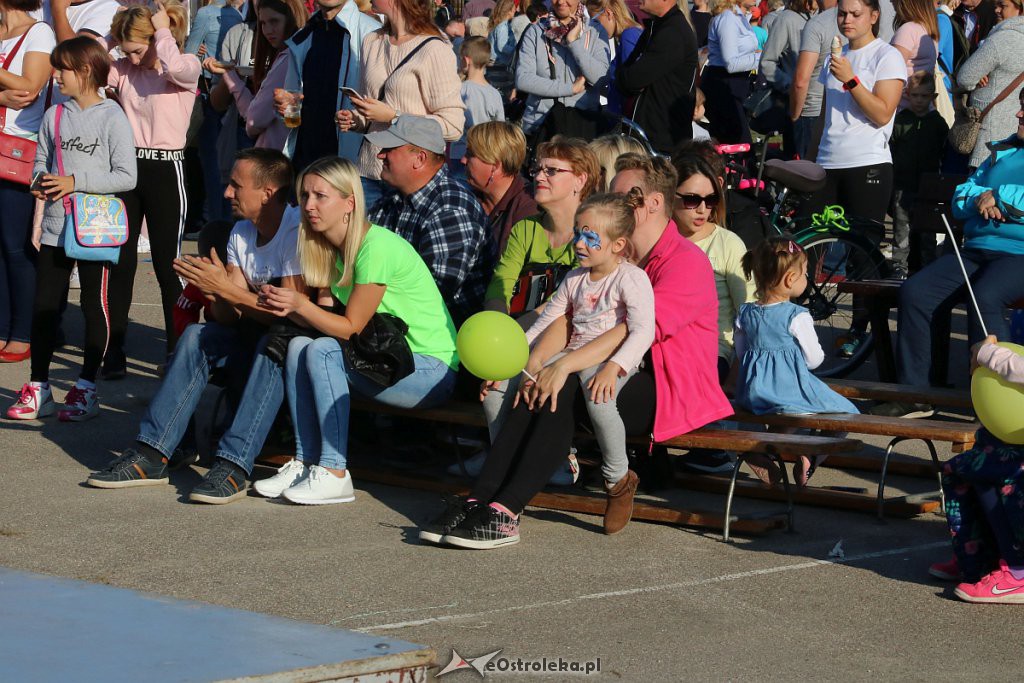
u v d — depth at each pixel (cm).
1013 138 1831
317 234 1515
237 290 1518
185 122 2083
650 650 1078
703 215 1655
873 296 1989
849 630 1135
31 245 2209
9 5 2119
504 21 3353
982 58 2273
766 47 2933
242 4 3097
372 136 1605
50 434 1803
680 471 1630
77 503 1477
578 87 2638
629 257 1473
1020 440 1167
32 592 933
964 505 1230
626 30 2745
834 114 2303
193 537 1359
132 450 1561
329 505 1492
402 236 1636
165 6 2131
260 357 1504
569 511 1479
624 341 1378
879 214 2311
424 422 1669
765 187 2384
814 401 1561
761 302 1600
